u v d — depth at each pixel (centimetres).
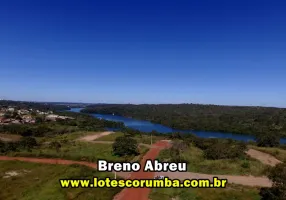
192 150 7831
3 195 4059
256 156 7269
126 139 7631
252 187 4447
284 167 3831
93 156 7119
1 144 8181
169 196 3944
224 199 3847
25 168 5744
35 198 3869
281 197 3594
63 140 10000
